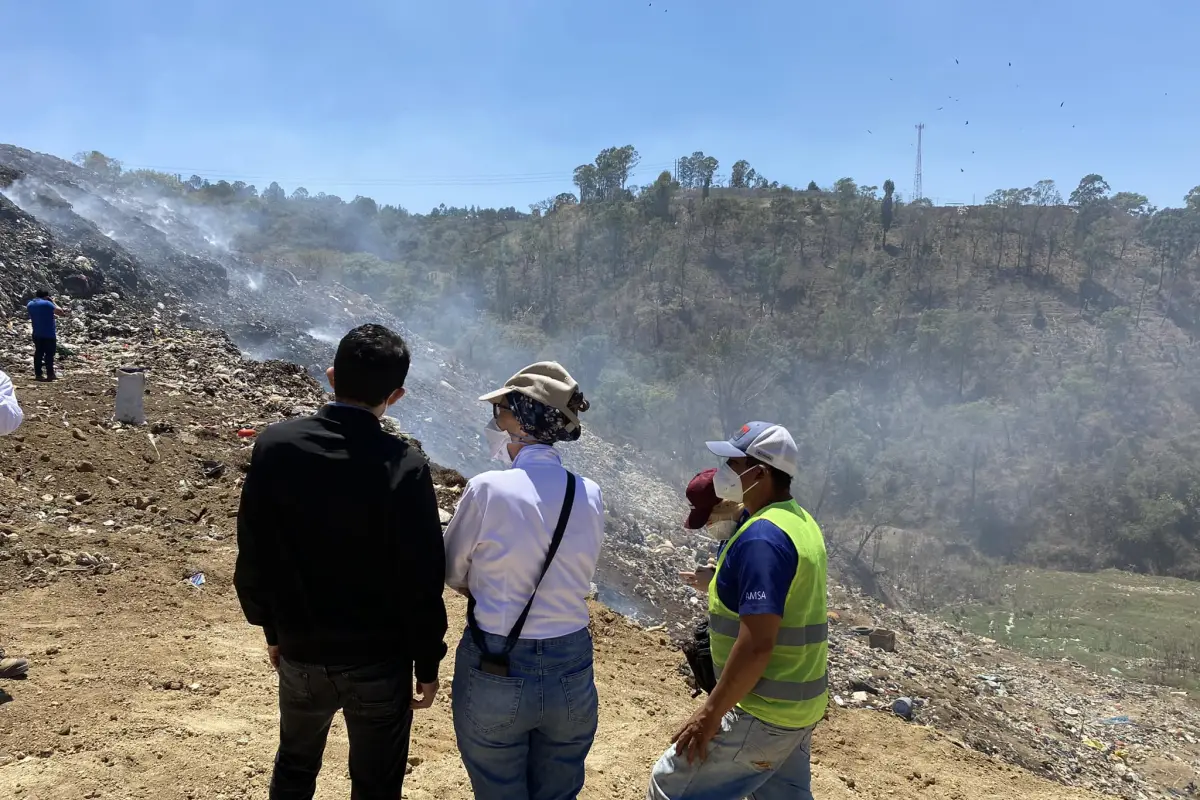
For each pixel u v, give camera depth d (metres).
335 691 2.43
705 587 3.29
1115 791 10.26
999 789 5.98
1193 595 51.47
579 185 170.50
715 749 2.82
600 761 4.71
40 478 7.09
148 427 8.88
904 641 17.67
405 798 3.75
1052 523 69.44
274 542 2.37
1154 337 104.94
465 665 2.54
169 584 5.74
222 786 3.57
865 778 5.65
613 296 113.38
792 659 2.75
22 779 3.39
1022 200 145.25
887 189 144.38
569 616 2.55
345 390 2.46
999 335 103.19
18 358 11.74
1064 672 26.95
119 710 4.05
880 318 108.06
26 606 5.13
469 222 165.38
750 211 142.12
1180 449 76.06
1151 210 148.75
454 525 2.54
